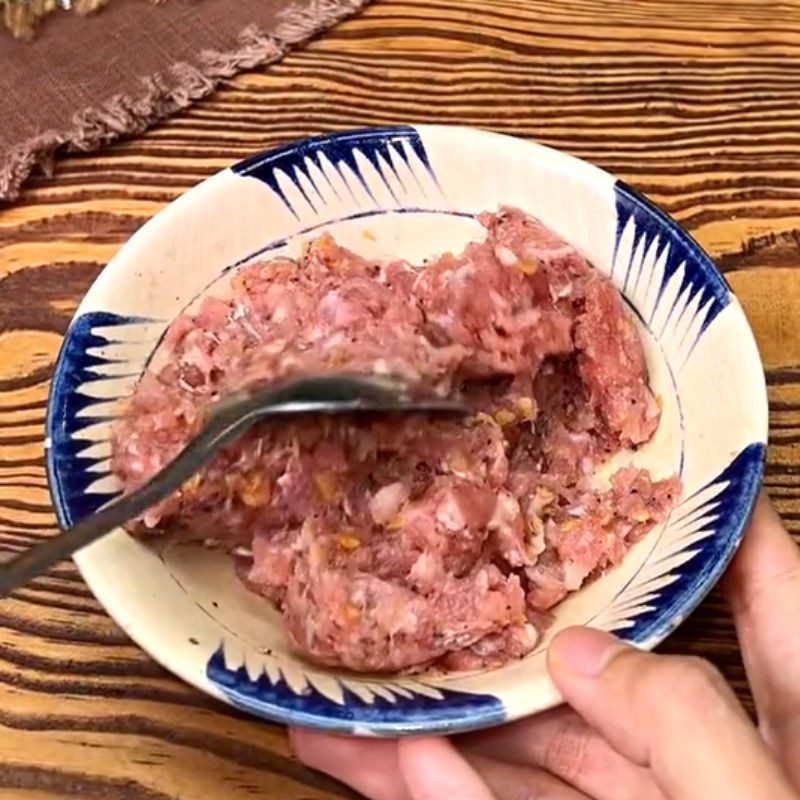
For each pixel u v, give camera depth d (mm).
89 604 363
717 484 324
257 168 373
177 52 472
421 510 321
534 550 329
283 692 288
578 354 358
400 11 490
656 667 277
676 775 267
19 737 345
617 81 471
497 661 313
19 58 469
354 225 386
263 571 325
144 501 292
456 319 340
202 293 368
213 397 329
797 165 446
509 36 483
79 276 430
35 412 400
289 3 484
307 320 344
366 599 308
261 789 338
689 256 355
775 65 473
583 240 377
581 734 328
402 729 282
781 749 317
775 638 325
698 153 451
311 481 323
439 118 464
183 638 298
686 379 351
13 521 380
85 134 451
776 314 411
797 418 391
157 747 344
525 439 357
